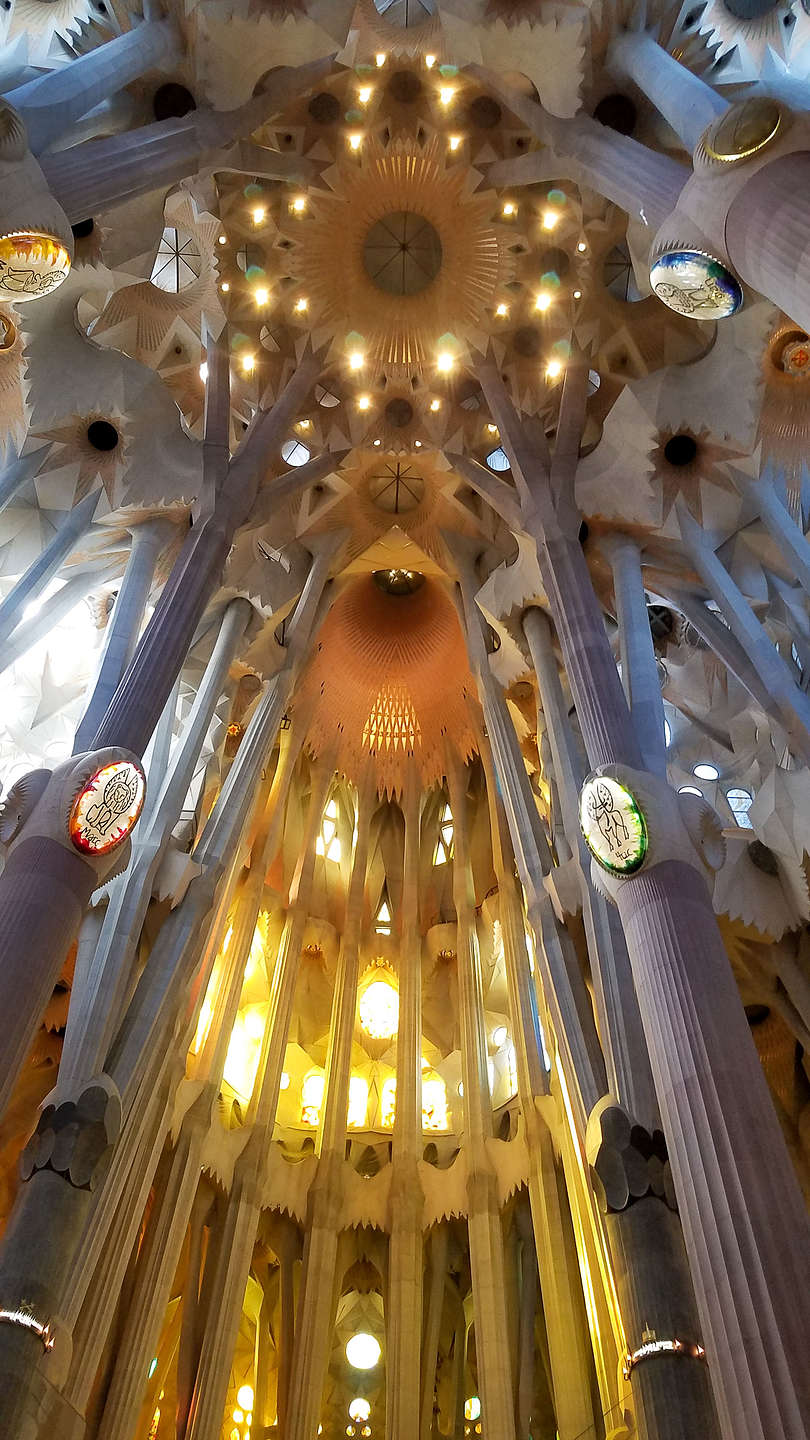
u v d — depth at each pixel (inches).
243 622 773.9
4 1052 369.4
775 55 588.4
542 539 645.9
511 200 723.4
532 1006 790.5
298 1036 897.5
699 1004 375.9
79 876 431.2
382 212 753.0
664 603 765.3
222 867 668.7
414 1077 805.9
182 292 707.4
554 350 736.3
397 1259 704.4
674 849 427.8
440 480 845.8
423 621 1050.1
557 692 687.1
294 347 780.0
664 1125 361.1
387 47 685.3
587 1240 549.6
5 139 409.7
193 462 654.5
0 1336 404.8
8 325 605.9
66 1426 432.1
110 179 468.8
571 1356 597.3
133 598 625.0
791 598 641.0
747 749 737.6
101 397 634.8
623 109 578.9
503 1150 735.1
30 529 668.7
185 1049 658.2
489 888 959.6
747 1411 285.6
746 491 636.1
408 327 793.6
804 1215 319.9
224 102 545.6
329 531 882.1
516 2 539.8
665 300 425.4
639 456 639.8
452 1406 745.6
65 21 597.6
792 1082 704.4
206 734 700.0
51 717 729.0
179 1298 719.7
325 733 1025.5
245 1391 771.4
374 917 992.9
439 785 1038.4
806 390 588.7
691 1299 398.3
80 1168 461.7
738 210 370.6
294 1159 797.9
